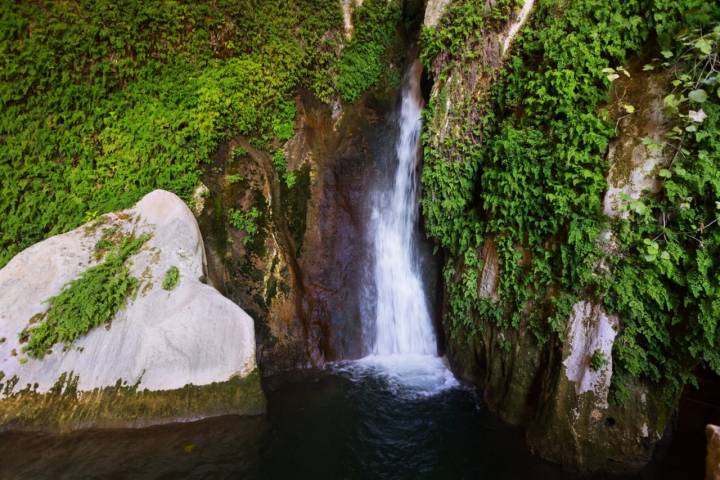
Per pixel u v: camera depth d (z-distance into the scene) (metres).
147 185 7.07
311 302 8.30
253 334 6.16
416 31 9.54
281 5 8.42
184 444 5.47
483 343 6.89
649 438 5.24
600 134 5.14
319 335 8.17
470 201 6.85
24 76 6.28
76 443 5.26
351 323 8.51
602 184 5.14
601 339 5.20
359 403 6.91
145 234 6.43
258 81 8.10
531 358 6.03
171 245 6.35
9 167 6.30
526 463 5.57
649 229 4.90
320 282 8.48
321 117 9.09
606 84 5.09
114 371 5.60
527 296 5.95
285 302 7.92
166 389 5.66
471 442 6.04
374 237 9.09
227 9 7.73
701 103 4.57
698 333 4.79
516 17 6.21
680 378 5.08
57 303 5.73
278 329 7.76
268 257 7.90
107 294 5.83
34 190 6.46
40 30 6.29
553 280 5.68
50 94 6.45
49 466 4.94
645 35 4.96
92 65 6.70
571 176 5.24
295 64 8.53
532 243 5.86
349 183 9.09
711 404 6.50
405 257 8.99
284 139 8.50
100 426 5.46
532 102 5.69
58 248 6.16
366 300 8.75
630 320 5.08
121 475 4.93
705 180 4.49
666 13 4.81
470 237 6.80
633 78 5.11
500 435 6.12
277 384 7.29
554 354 5.66
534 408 6.03
